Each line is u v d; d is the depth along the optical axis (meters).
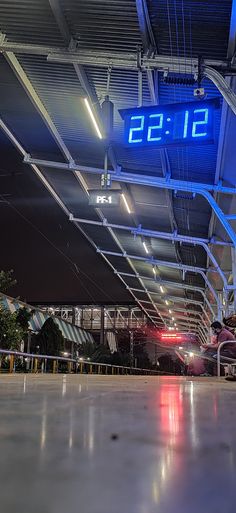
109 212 20.47
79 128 13.12
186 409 3.02
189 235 20.69
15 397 3.88
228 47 8.53
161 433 2.01
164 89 10.50
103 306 67.25
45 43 9.74
